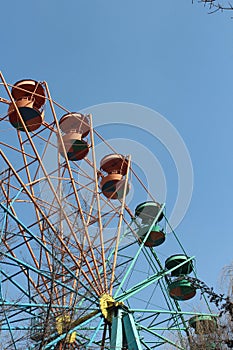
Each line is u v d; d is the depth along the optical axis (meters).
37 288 26.12
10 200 27.72
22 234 27.31
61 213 26.39
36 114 29.42
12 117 29.69
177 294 32.41
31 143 28.11
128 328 26.00
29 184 28.14
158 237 33.66
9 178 28.19
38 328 23.58
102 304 26.62
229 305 17.97
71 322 23.39
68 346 23.44
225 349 20.11
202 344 21.73
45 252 26.75
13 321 22.92
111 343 25.38
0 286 23.84
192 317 26.42
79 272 25.58
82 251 26.11
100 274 28.08
